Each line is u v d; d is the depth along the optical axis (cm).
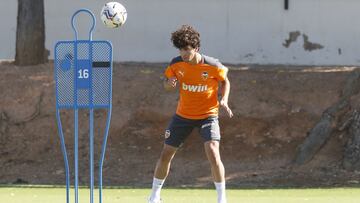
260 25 8412
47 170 6456
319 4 8362
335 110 6788
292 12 8375
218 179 3322
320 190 5353
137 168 6444
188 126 3400
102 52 3108
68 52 3114
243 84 7362
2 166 6562
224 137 6800
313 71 7700
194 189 5503
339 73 7562
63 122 7000
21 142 6844
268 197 4719
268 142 6750
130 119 7025
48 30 8419
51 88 7362
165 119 7012
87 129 6956
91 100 3111
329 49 8381
